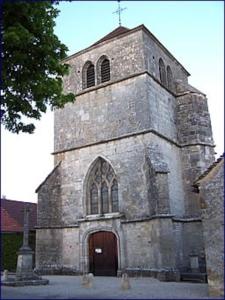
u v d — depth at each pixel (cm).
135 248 2183
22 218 3164
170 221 2078
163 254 2008
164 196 2133
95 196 2500
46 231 2492
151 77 2559
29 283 1720
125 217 2283
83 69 2866
